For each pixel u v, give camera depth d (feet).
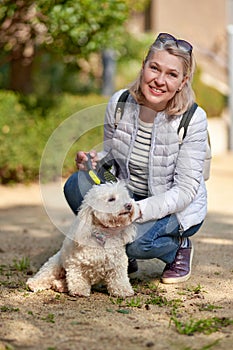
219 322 14.64
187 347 13.14
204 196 17.61
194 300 16.49
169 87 15.93
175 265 18.11
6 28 33.30
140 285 17.75
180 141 16.44
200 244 23.11
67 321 14.71
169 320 14.85
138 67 55.62
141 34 54.08
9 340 13.56
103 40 33.35
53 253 21.98
